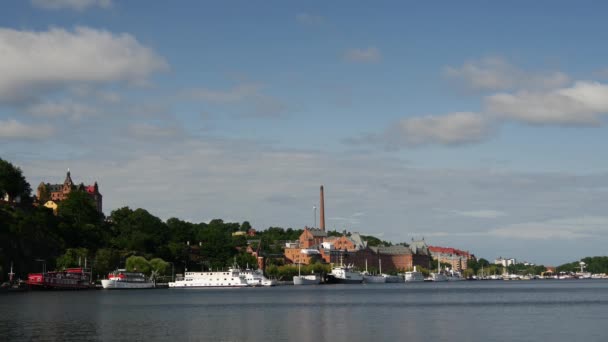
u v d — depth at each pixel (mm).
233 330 133625
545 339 119812
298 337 123000
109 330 132625
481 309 189875
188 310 182750
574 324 144750
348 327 139000
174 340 118750
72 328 135375
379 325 142875
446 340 118750
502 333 128375
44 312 171375
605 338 120938
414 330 133375
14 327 136125
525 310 186375
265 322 149250
